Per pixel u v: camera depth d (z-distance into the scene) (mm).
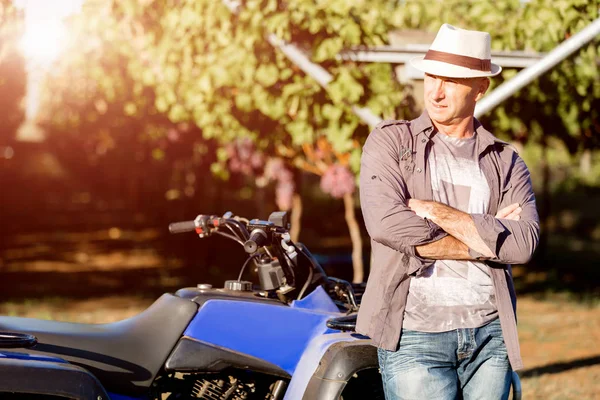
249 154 13945
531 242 3539
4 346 3787
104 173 46719
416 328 3555
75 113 14719
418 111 7508
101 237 29625
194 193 21891
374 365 4203
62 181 52250
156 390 4359
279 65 8117
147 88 11758
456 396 3594
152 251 24359
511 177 3818
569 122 10039
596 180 37750
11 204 40312
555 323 12188
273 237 4539
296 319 4438
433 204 3568
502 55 7562
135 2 8391
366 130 8203
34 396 3889
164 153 20953
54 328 4109
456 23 7965
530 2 7777
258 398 4496
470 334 3535
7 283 16953
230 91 9430
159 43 8781
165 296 4422
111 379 4078
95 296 14969
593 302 14359
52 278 17938
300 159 11734
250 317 4371
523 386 8109
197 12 7988
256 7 7578
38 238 29250
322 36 7516
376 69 7609
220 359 4273
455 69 3629
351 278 16609
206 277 17891
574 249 25000
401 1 8336
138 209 41312
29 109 15125
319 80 7488
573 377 8594
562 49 7000
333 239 27922
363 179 3734
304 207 37844
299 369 4309
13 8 7672
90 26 8766
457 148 3762
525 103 9164
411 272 3555
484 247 3490
